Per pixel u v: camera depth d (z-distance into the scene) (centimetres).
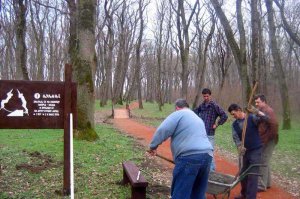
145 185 326
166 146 718
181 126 292
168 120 294
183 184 287
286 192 417
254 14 970
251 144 360
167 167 514
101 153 557
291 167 571
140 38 2205
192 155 286
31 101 366
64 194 359
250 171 357
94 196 354
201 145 288
